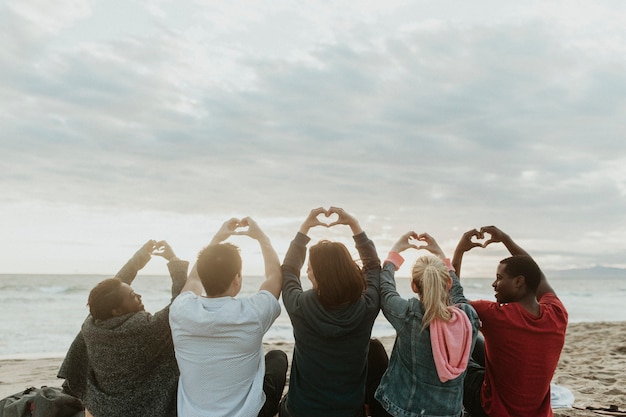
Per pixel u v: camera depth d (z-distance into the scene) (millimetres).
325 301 2783
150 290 54344
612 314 32375
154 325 2896
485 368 3264
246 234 3229
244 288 64562
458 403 2828
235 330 2668
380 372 3371
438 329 2734
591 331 14094
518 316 2996
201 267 2750
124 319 2877
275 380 3219
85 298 38312
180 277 3344
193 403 2688
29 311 28344
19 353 13406
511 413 3016
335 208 3307
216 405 2660
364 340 2865
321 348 2812
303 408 2840
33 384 6883
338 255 2779
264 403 3037
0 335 17953
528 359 2961
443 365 2693
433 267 2811
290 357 9172
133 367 2883
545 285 3336
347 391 2844
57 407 3398
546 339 2969
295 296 2910
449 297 2938
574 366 7957
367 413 3438
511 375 3002
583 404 4918
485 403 3146
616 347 10234
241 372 2707
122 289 2973
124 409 2887
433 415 2768
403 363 2900
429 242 3396
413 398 2814
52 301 35438
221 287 2754
